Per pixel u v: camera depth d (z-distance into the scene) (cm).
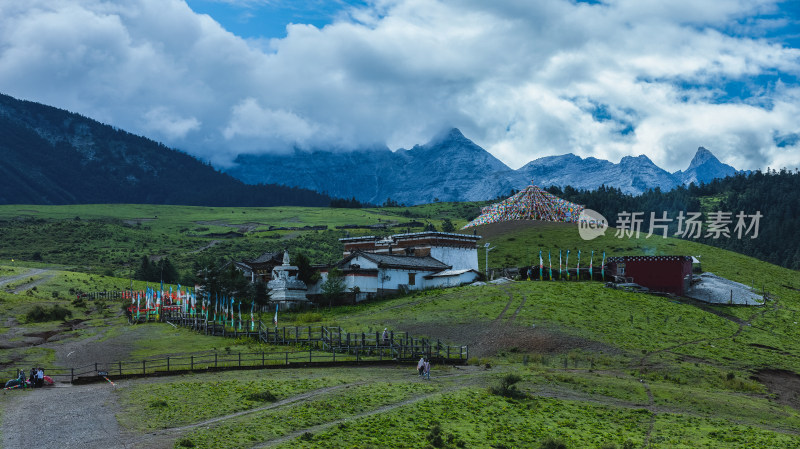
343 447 4191
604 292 11006
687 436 5059
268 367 6575
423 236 13962
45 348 7925
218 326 9156
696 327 9456
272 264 13688
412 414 5041
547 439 4584
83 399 5131
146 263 19950
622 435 4997
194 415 4694
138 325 10144
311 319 10194
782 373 7681
